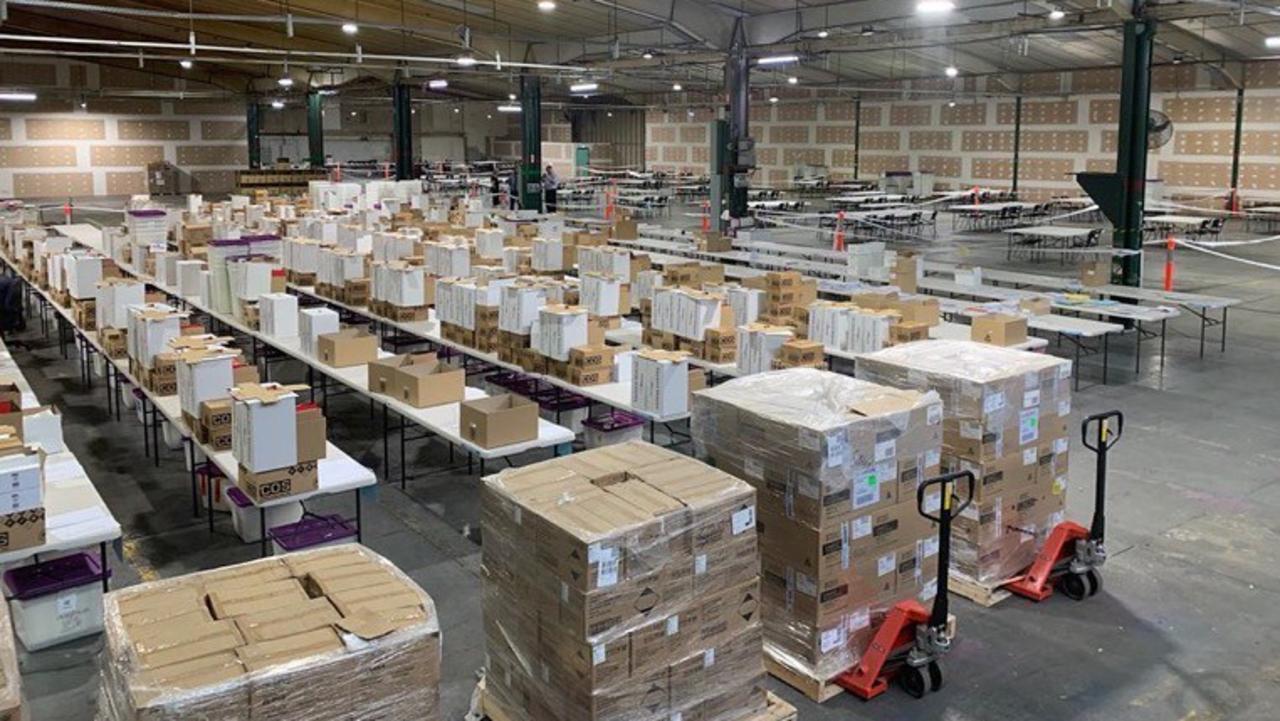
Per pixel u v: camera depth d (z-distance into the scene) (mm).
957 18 13477
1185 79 21219
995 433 4133
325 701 2277
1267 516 5254
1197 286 13195
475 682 3713
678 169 33844
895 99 27281
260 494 4203
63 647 4012
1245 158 20531
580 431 6707
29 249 10883
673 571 2916
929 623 3605
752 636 3162
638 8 13453
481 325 6945
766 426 3572
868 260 10727
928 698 3604
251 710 2189
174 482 6000
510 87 29734
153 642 2318
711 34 14125
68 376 8719
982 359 4398
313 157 26922
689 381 5758
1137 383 8125
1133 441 6551
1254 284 13398
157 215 11289
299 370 8828
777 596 3662
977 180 25484
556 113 38156
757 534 3418
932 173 26469
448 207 15977
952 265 13125
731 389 3898
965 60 21672
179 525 5336
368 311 8461
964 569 4297
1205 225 18156
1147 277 14047
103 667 2418
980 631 4059
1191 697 3596
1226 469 5992
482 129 38094
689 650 2990
